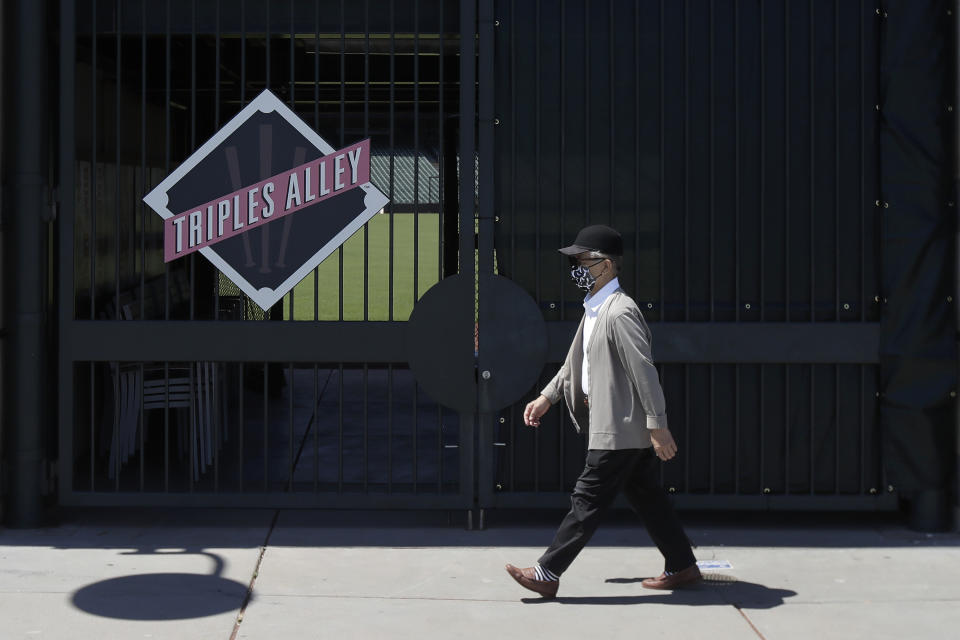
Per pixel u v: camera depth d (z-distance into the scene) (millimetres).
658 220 5707
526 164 5711
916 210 5613
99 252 7508
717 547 5500
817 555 5359
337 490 6086
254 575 4992
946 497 5738
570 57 5676
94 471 6262
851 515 6117
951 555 5348
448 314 5723
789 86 5660
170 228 5809
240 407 5797
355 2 5816
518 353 5699
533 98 5695
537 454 5766
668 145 5691
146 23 5773
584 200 5715
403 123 11016
